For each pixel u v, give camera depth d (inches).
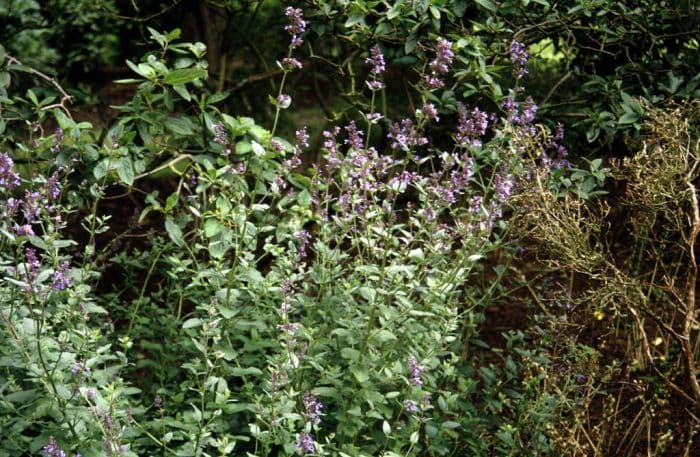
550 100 201.0
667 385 148.0
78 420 121.5
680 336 139.2
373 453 137.6
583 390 165.5
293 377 133.7
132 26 236.2
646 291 188.9
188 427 124.3
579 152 193.0
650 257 171.5
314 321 142.7
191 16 259.4
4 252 143.9
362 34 174.1
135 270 230.4
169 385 149.3
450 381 153.2
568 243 137.6
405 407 125.9
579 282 203.5
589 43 192.5
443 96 164.9
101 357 127.3
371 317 130.3
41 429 126.8
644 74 177.9
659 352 175.6
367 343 130.4
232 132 137.4
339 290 144.3
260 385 132.7
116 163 142.0
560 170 152.6
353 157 138.1
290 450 121.5
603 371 159.5
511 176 143.9
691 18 178.7
